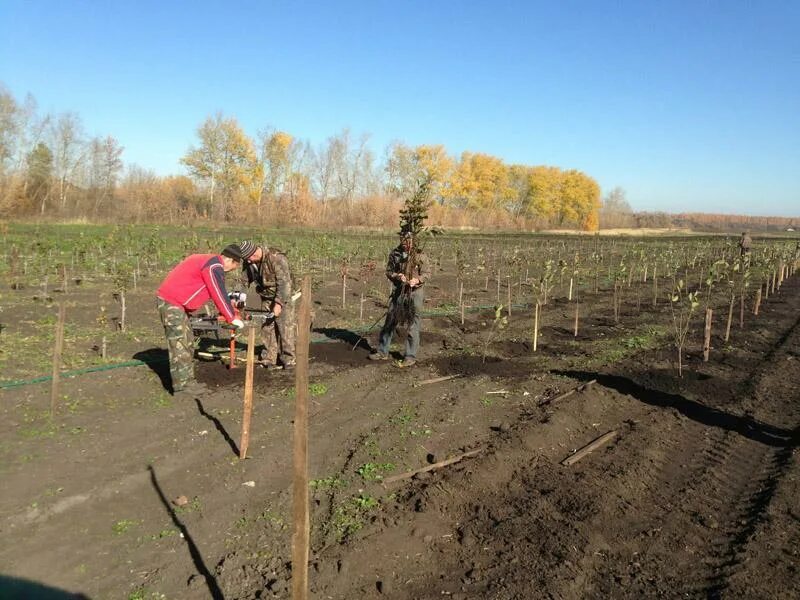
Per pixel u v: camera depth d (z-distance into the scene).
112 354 9.22
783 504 5.00
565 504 4.96
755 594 3.83
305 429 2.96
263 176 60.38
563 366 9.38
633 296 18.02
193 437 6.24
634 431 6.70
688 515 4.90
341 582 3.93
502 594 3.82
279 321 8.65
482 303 16.27
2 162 45.22
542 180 83.44
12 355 8.88
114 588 3.88
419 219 9.18
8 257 18.75
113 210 51.00
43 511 4.73
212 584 3.93
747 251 21.77
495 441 6.24
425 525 4.61
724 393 8.14
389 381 8.45
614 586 3.94
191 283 7.40
